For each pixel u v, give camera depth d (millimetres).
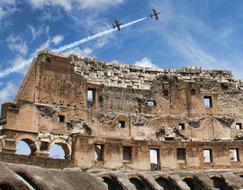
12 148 53344
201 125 71250
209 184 53281
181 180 53406
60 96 63969
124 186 48031
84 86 67312
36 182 38969
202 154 60906
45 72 63906
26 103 58844
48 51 65500
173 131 69750
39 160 48594
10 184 33938
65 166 51188
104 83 69875
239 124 73500
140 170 57281
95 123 65875
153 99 72000
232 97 75188
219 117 72438
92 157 54688
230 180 54031
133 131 68125
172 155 60000
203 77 75875
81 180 44562
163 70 75688
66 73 65938
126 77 72188
